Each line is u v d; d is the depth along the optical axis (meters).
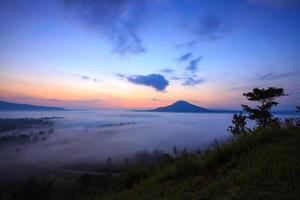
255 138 8.66
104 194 9.87
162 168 8.94
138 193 7.20
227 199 4.84
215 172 6.96
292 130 9.54
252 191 4.95
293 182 5.00
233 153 7.77
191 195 5.60
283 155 6.57
